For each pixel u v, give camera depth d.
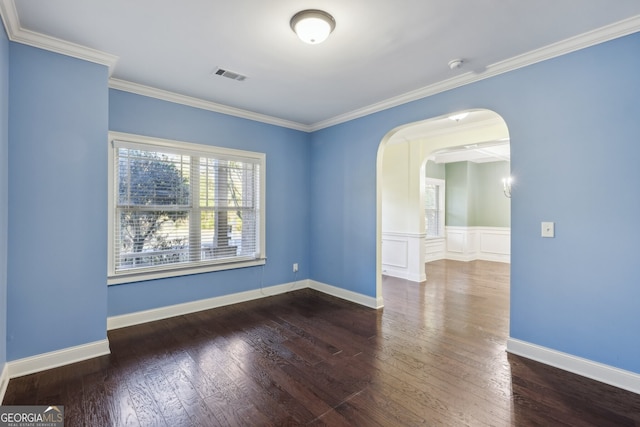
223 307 3.76
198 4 1.87
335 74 2.85
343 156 4.18
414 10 1.92
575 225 2.27
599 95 2.16
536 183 2.45
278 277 4.36
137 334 2.93
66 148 2.35
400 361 2.45
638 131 2.01
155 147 3.23
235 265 3.88
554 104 2.36
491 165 7.64
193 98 3.44
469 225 7.59
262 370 2.31
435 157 7.18
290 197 4.47
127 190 3.09
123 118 3.05
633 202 2.04
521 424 1.73
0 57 1.89
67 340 2.37
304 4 1.88
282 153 4.37
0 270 1.97
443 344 2.76
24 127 2.18
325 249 4.45
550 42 2.29
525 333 2.52
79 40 2.28
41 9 1.92
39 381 2.13
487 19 2.02
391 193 5.63
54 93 2.30
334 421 1.77
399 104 3.47
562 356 2.32
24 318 2.20
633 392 2.02
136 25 2.10
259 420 1.77
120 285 3.08
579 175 2.25
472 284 5.00
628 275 2.06
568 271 2.30
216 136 3.71
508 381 2.16
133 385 2.10
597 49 2.17
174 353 2.56
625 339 2.07
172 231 3.40
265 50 2.42
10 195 2.13
